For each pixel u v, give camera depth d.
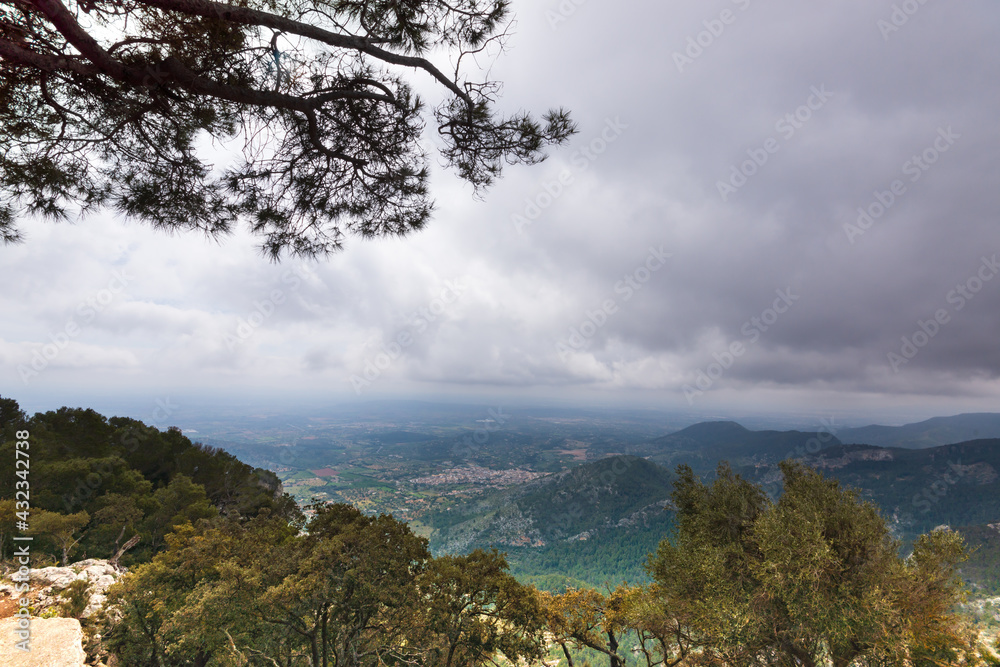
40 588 13.36
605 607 11.52
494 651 11.72
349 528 11.98
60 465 25.97
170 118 4.76
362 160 6.15
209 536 14.87
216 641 11.57
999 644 6.06
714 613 7.69
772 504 8.13
